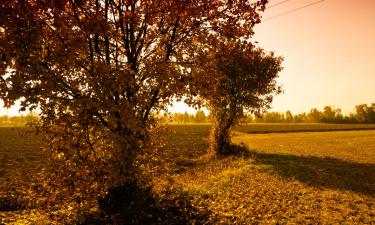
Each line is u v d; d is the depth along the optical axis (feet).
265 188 63.16
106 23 40.09
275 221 41.04
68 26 40.86
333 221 41.04
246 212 45.44
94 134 44.83
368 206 49.03
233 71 109.29
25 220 46.52
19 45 37.11
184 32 49.42
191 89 45.24
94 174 43.47
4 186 75.92
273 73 117.91
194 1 45.34
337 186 64.34
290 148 147.74
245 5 45.96
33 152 137.59
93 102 38.88
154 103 47.73
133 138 42.96
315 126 416.87
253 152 127.54
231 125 120.26
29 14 37.37
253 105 117.19
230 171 87.56
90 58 43.83
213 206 49.01
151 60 45.88
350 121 646.74
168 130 52.80
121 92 40.37
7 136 214.90
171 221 41.39
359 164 93.76
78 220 43.57
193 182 79.92
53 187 44.80
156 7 44.98
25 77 37.76
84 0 41.39
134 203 45.37
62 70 39.58
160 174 50.65
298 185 65.51
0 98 37.09
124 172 42.78
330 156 113.91
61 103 40.40
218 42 49.57
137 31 48.70
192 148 158.40
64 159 43.65
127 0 44.57
